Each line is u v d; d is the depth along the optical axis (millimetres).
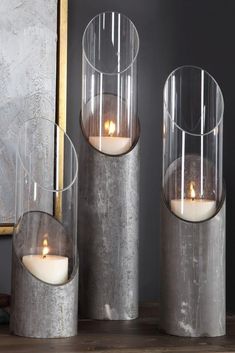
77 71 1845
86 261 1591
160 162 1923
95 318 1589
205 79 1510
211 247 1434
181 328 1442
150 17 1920
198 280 1431
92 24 1628
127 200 1581
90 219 1582
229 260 1873
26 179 1466
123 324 1556
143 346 1361
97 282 1583
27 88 1760
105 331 1484
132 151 1587
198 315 1435
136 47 1634
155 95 1921
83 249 1597
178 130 1488
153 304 1820
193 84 1509
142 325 1547
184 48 1946
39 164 1743
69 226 1471
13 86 1745
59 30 1790
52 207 1485
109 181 1572
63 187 1537
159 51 1927
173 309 1449
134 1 1904
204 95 1508
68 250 1460
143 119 1910
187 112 1503
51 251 1457
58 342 1377
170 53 1935
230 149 1877
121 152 1589
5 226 1725
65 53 1796
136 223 1601
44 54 1776
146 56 1915
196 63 1948
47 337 1405
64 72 1795
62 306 1412
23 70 1756
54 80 1790
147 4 1918
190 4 1952
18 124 1751
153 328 1518
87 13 1858
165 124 1513
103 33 1626
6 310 1569
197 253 1429
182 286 1438
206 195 1470
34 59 1766
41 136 1755
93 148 1579
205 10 1941
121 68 1620
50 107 1783
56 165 1712
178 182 1467
